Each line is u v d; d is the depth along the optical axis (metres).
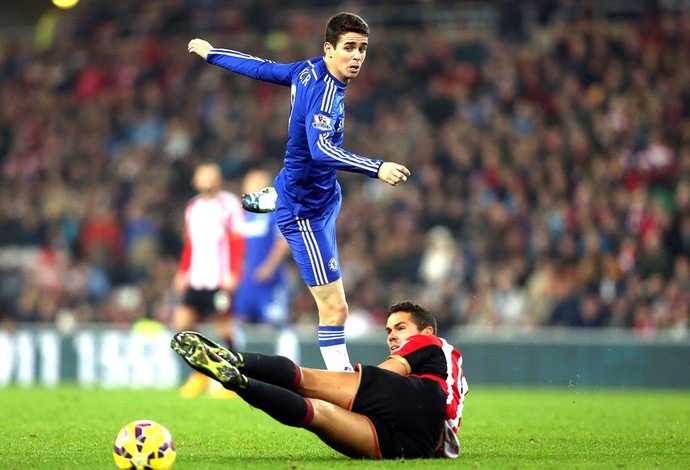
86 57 82.62
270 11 82.44
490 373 50.53
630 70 69.31
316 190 21.94
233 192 70.31
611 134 65.19
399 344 19.02
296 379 17.56
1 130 80.19
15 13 91.50
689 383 48.41
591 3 75.62
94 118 77.81
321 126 20.36
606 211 58.97
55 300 64.12
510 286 56.00
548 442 22.59
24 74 83.38
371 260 61.41
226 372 16.45
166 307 61.69
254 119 73.81
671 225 57.19
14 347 54.69
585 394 44.78
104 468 16.97
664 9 73.75
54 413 30.86
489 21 79.06
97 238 67.75
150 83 78.94
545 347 50.00
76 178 73.75
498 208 60.78
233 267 40.78
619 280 54.25
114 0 86.88
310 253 22.25
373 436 17.64
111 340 52.94
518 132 67.38
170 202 70.06
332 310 22.62
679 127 65.62
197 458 18.89
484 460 18.16
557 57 70.94
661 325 51.62
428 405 17.94
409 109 70.44
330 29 20.66
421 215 63.00
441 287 56.69
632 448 21.16
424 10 80.00
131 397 39.66
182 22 83.25
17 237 71.50
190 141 74.12
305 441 22.59
